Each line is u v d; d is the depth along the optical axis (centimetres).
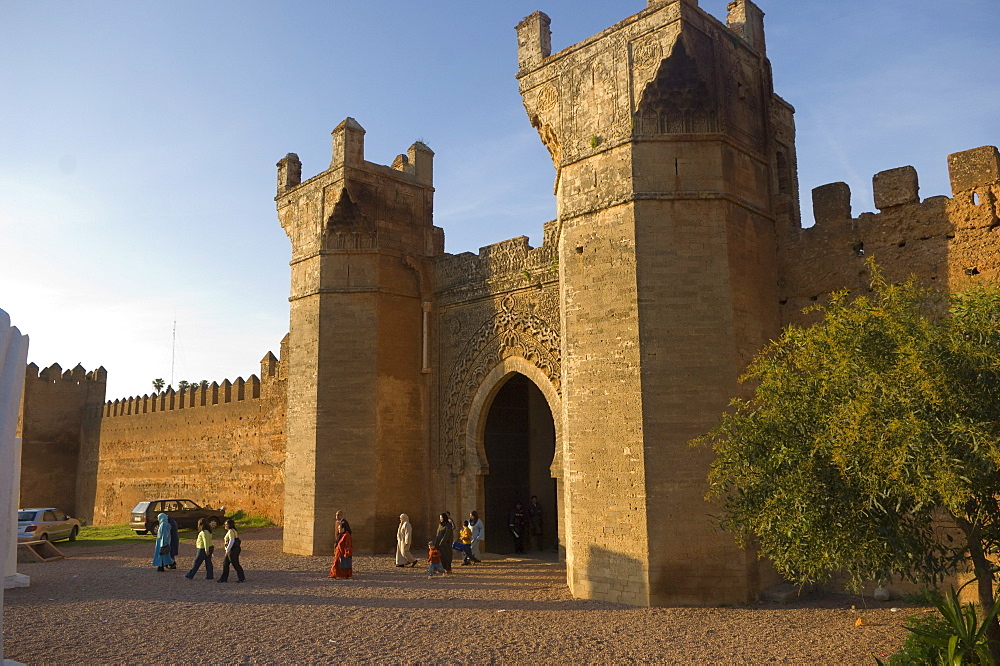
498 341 1886
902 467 641
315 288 2022
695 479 1222
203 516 2780
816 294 1395
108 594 1396
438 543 1623
